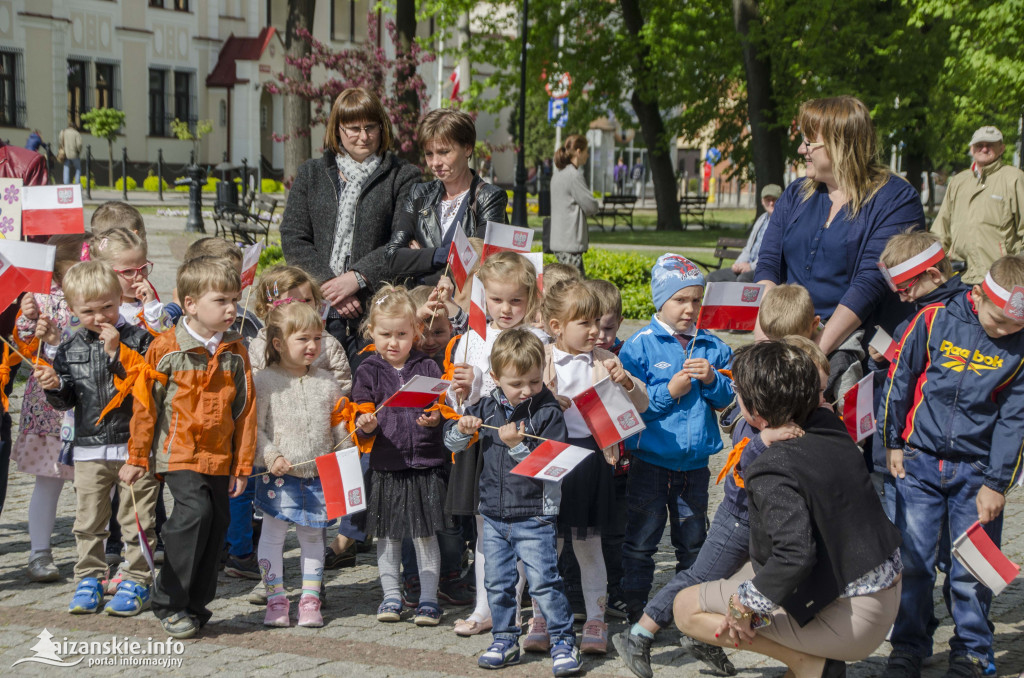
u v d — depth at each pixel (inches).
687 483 174.9
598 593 167.6
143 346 180.7
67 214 205.0
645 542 174.4
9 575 193.6
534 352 159.2
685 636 152.7
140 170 1598.2
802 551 128.0
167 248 714.8
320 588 179.2
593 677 156.3
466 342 182.1
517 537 160.7
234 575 199.6
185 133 1640.0
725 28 930.7
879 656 168.4
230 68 1697.8
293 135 932.6
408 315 179.8
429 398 166.6
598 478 168.1
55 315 200.5
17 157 247.4
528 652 167.0
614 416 156.5
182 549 163.5
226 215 832.9
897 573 133.8
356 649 164.1
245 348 176.9
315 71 1662.2
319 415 178.1
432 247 210.5
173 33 1653.5
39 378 171.9
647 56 1025.5
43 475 190.9
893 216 168.9
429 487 176.6
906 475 159.2
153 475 176.7
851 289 167.2
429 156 210.2
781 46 833.5
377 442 177.9
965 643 155.1
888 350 163.8
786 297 162.7
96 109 1480.1
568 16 1029.8
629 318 512.1
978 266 354.9
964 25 623.2
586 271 553.6
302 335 175.0
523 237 187.3
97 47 1556.3
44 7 1464.1
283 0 1831.9
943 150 1119.0
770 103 866.8
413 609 185.8
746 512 148.9
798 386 133.7
